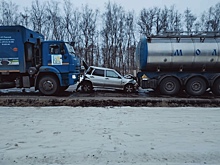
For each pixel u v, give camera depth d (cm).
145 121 559
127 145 392
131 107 768
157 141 412
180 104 849
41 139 420
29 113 653
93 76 1204
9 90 1291
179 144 398
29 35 1031
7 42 991
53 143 400
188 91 1098
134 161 331
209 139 425
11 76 1059
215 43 1069
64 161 331
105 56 2994
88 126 509
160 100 890
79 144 395
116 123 538
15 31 986
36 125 516
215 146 389
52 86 1045
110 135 445
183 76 1123
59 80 1043
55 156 346
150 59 1075
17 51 995
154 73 1131
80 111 688
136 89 1217
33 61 1077
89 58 2917
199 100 887
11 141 409
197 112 677
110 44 3058
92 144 395
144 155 351
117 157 344
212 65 1078
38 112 668
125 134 452
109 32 3064
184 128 497
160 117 606
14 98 923
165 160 335
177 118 594
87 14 3031
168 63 1080
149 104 843
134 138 428
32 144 395
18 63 1002
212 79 1091
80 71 1241
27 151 364
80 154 353
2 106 788
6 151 364
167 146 388
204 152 363
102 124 528
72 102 851
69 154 353
